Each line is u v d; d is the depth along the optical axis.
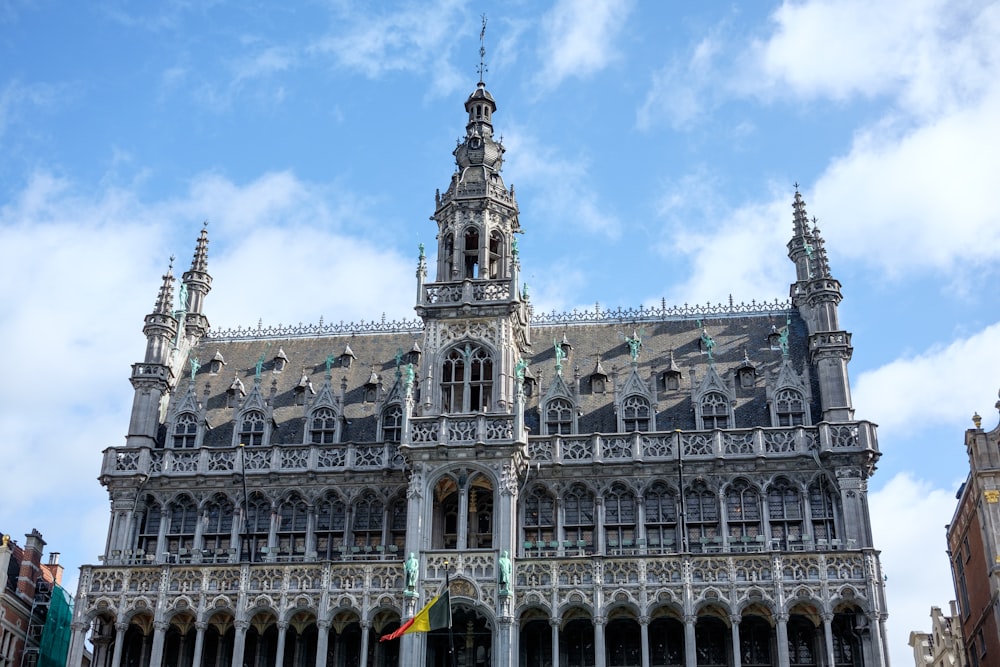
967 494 54.69
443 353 53.59
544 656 50.38
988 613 52.22
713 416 54.50
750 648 49.75
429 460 50.59
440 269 56.72
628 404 55.31
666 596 48.31
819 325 55.75
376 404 57.69
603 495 52.81
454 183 58.53
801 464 52.09
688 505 52.44
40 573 64.94
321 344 63.12
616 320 61.88
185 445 57.28
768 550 49.88
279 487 54.91
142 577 51.06
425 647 47.66
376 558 52.16
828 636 46.97
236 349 63.34
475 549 48.78
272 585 50.19
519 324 56.44
